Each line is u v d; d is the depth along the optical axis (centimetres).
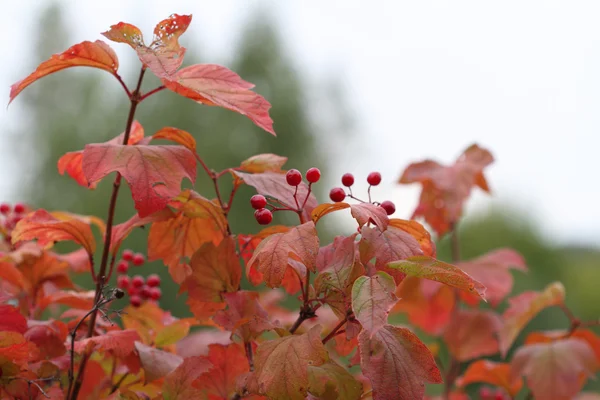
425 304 147
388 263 105
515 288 336
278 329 107
